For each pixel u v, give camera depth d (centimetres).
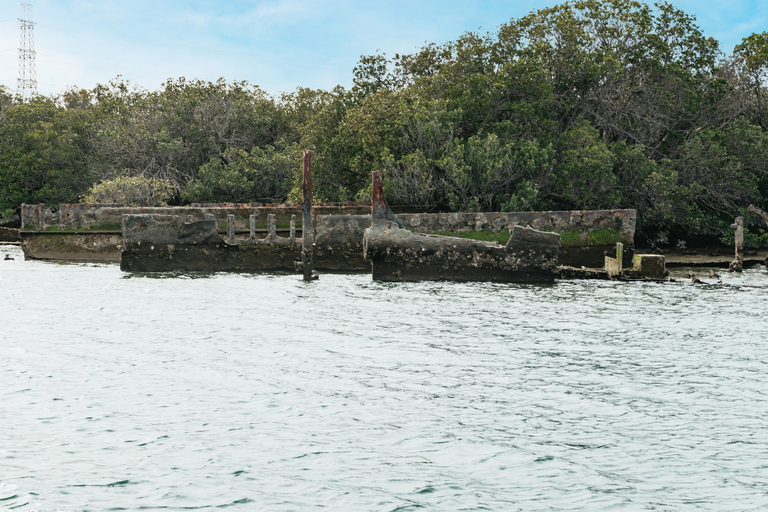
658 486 824
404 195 3634
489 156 3584
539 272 2572
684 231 3988
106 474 846
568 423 1033
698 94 4069
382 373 1311
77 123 6056
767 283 2605
